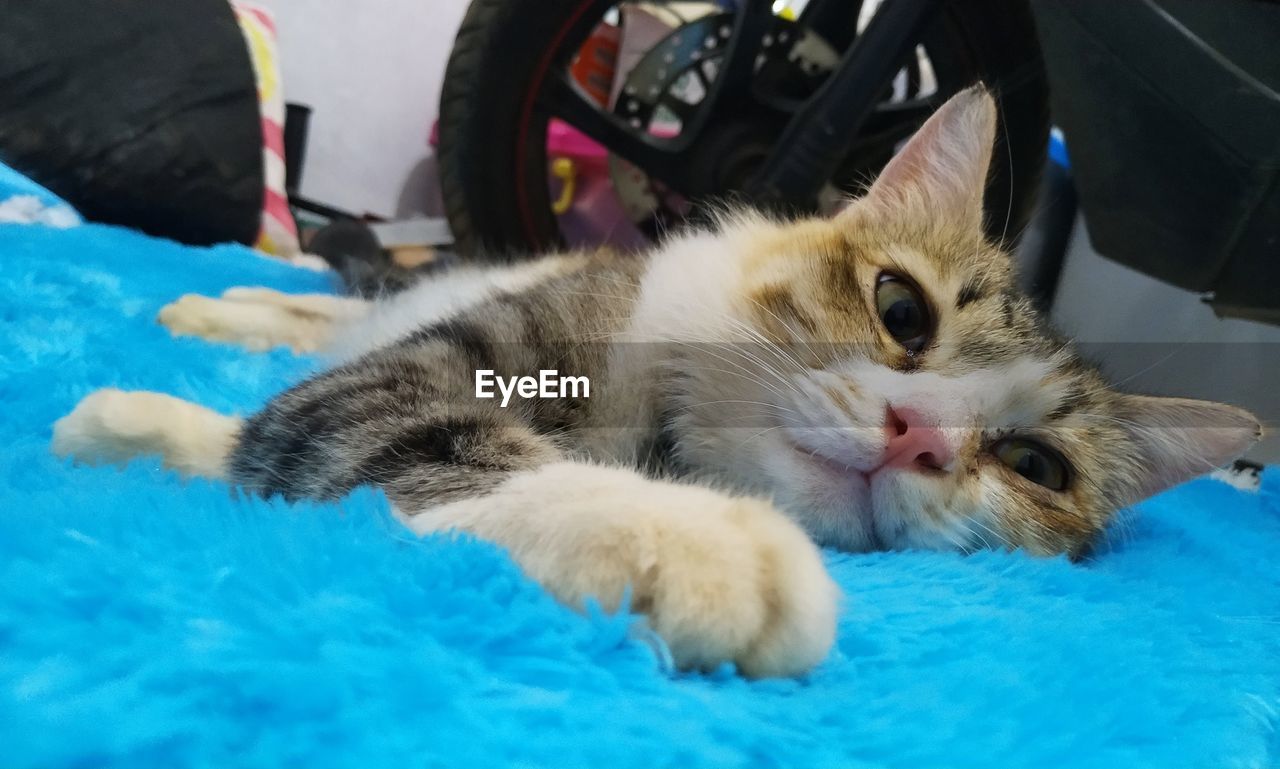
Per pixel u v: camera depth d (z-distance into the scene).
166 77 0.45
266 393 0.26
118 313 0.30
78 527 0.13
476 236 0.42
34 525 0.12
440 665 0.10
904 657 0.14
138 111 0.44
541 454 0.17
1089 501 0.24
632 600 0.12
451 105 0.39
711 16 0.41
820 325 0.21
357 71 0.64
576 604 0.12
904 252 0.23
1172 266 0.36
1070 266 0.57
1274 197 0.30
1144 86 0.31
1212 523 0.29
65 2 0.42
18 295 0.29
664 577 0.12
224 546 0.12
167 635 0.10
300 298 0.36
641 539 0.12
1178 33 0.30
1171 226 0.34
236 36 0.49
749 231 0.26
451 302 0.30
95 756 0.08
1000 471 0.22
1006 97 0.36
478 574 0.12
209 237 0.48
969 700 0.12
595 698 0.10
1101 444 0.24
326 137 0.64
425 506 0.15
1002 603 0.17
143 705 0.08
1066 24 0.32
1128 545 0.25
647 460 0.22
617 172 0.46
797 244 0.24
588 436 0.21
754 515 0.13
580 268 0.30
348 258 0.47
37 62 0.41
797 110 0.36
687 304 0.23
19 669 0.09
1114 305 0.53
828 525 0.20
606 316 0.24
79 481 0.15
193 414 0.21
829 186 0.40
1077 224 0.56
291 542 0.13
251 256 0.45
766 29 0.37
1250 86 0.29
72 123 0.42
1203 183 0.32
